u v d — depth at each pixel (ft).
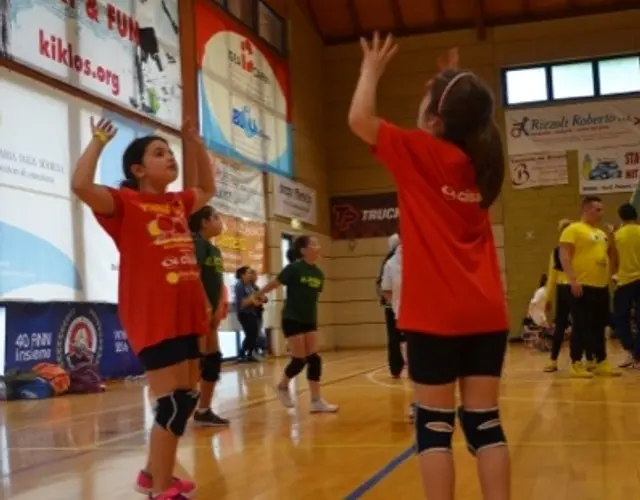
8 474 13.15
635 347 28.02
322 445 14.73
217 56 45.09
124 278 10.16
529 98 59.57
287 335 19.88
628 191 57.47
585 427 15.55
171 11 40.37
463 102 7.47
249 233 47.73
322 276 20.30
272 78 53.01
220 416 19.25
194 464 13.19
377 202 62.08
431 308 7.27
